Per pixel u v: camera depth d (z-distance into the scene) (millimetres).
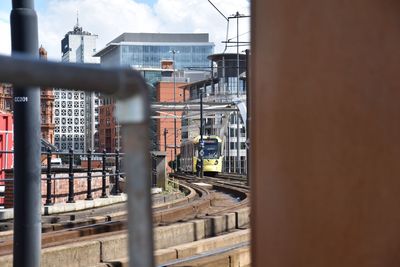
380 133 2994
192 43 167500
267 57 3287
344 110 2994
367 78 2992
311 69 3074
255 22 3396
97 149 134625
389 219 2977
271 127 3244
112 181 25406
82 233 13055
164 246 12258
